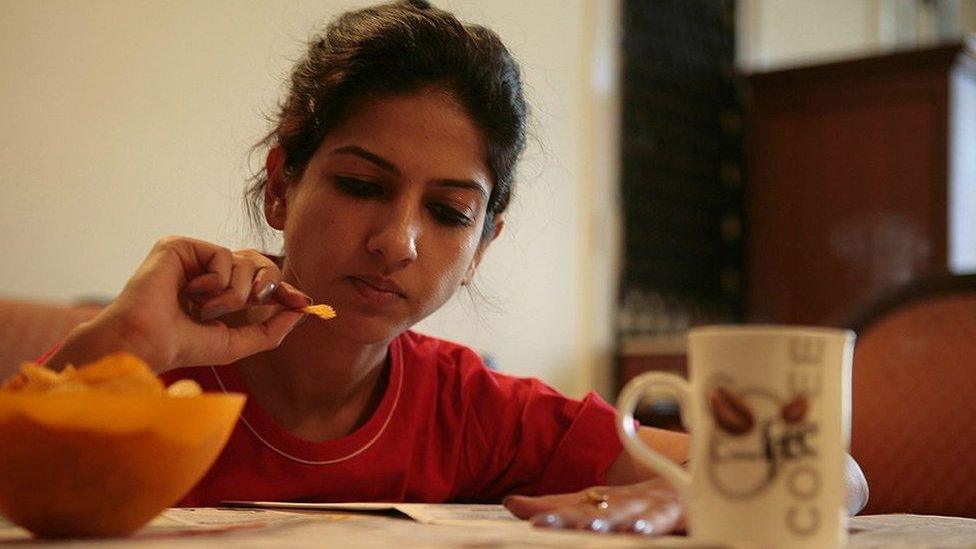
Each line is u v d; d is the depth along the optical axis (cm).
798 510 64
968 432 179
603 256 371
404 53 114
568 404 139
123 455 63
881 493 184
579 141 360
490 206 126
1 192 208
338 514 90
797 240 431
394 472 129
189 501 119
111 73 226
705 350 67
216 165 245
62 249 218
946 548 73
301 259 116
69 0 218
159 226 235
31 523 64
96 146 223
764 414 65
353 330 115
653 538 68
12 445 62
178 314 94
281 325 101
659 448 130
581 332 360
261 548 58
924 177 405
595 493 86
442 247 116
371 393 133
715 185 433
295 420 127
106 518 64
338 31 124
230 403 68
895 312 191
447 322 293
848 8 537
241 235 239
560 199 348
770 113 437
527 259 332
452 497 137
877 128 415
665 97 409
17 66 210
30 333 180
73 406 62
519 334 328
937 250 401
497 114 118
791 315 431
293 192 122
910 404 185
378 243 111
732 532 64
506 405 138
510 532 72
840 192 422
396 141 112
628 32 392
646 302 396
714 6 438
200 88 241
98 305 197
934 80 403
